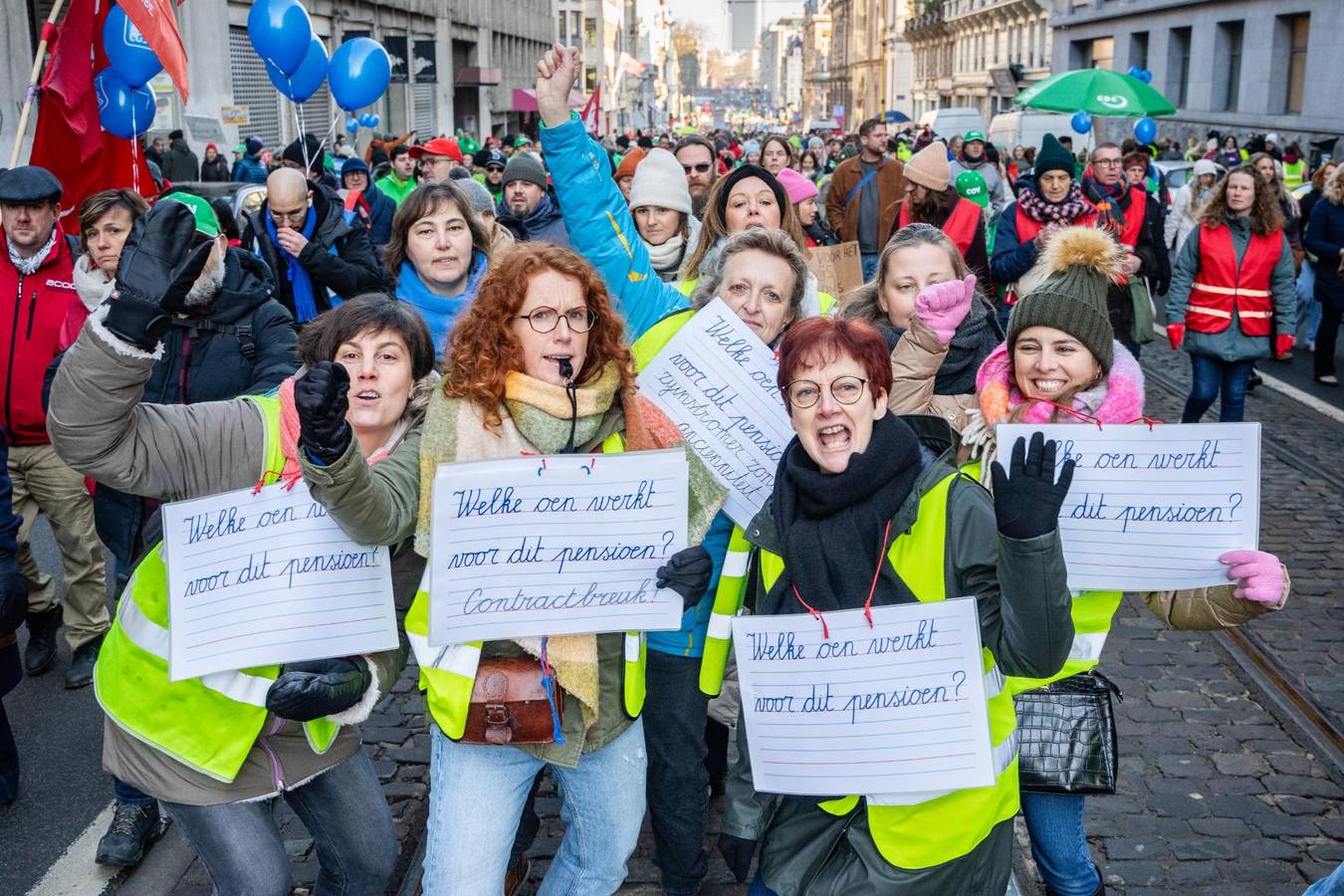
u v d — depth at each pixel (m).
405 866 4.06
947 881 2.74
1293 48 32.03
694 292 3.90
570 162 3.87
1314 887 2.87
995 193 15.40
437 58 40.38
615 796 3.12
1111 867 4.03
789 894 2.85
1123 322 7.58
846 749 2.75
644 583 2.91
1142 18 40.97
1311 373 12.22
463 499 2.80
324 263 6.43
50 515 5.36
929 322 3.46
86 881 4.05
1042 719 3.13
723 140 20.36
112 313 2.70
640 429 3.08
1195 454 2.92
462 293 5.21
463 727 2.88
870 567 2.75
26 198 5.12
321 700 2.78
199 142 22.19
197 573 2.88
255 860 2.96
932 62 80.19
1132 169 11.46
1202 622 3.01
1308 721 5.04
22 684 5.49
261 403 3.02
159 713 2.93
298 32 8.09
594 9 81.19
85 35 7.29
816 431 2.76
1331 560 6.93
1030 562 2.44
